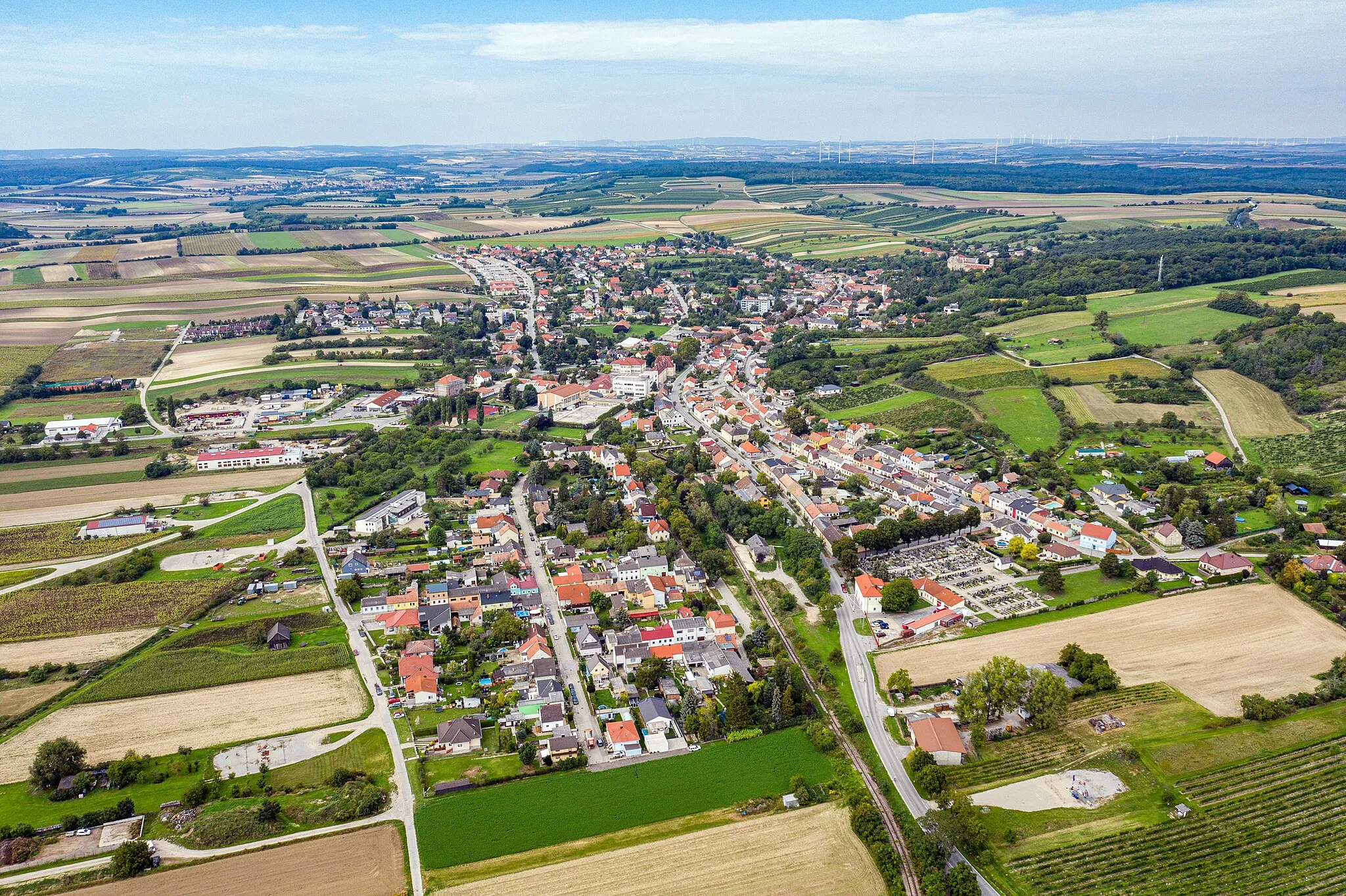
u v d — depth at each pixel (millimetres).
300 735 198625
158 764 188875
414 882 157125
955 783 181625
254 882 157250
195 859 162625
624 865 160625
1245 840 165375
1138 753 187500
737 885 156000
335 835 168375
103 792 181000
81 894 154875
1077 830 168875
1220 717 198750
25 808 176500
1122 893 155125
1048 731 196875
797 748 195375
